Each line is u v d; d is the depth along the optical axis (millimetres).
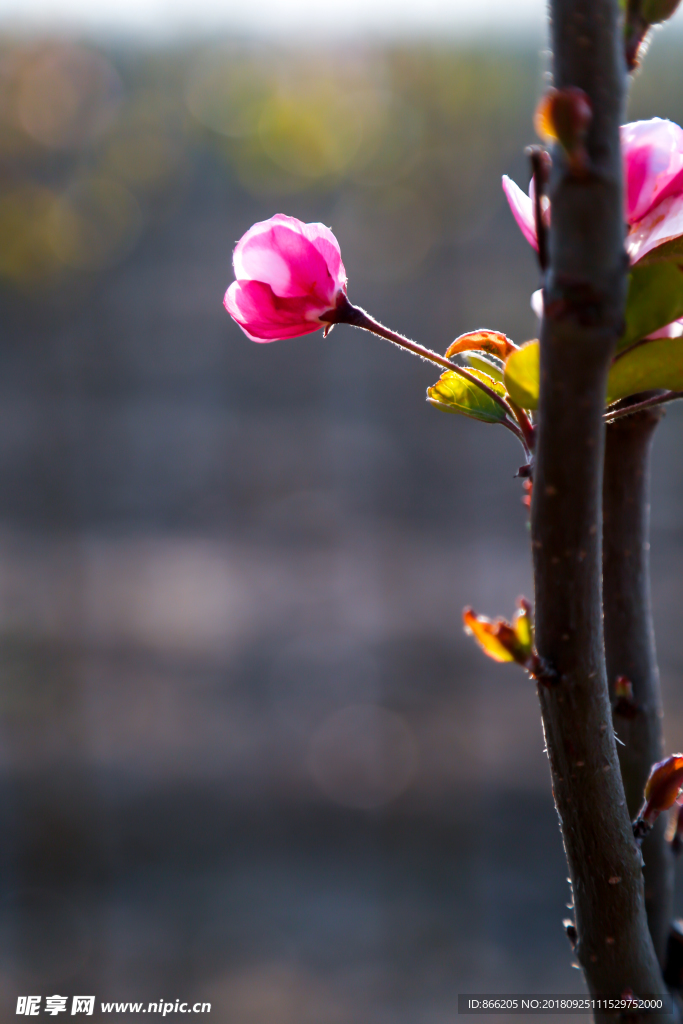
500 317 7312
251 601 7066
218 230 9281
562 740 485
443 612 6895
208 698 5785
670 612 6301
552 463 441
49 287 6395
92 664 6090
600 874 500
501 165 5484
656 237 504
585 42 403
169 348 9953
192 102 5055
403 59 5059
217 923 4043
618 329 412
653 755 634
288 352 10195
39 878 4324
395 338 592
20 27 5035
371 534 7992
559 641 469
